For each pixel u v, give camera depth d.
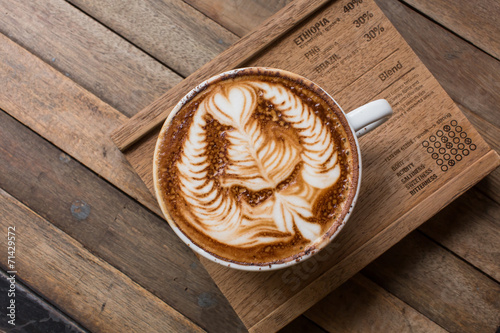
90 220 0.43
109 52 0.44
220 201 0.36
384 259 0.43
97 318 0.43
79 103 0.43
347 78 0.40
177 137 0.36
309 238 0.35
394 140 0.40
